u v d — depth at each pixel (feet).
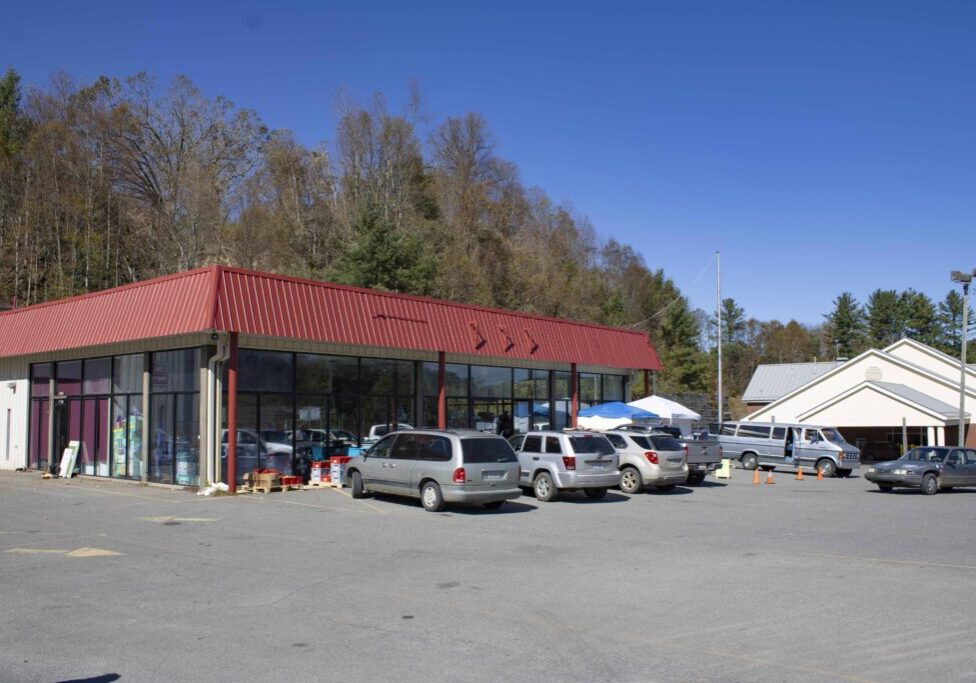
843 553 41.42
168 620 27.61
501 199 227.81
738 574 35.70
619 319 230.48
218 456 69.36
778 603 30.17
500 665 22.71
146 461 76.07
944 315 331.57
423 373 89.71
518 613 28.58
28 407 92.38
